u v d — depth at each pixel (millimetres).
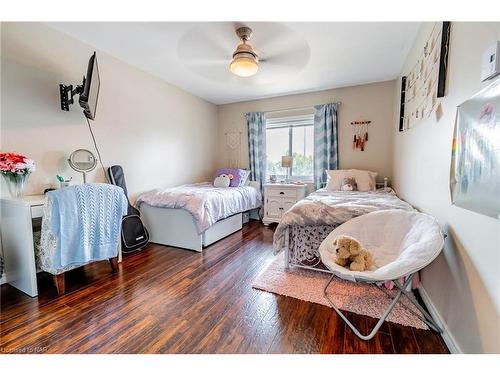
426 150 1922
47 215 1777
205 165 4543
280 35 2293
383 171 3637
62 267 1815
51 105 2252
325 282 2002
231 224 3502
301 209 2125
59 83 2295
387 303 1705
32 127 2133
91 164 2545
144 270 2281
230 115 4766
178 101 3822
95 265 2395
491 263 979
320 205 2084
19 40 2025
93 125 2621
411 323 1491
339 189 3387
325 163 3951
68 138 2398
